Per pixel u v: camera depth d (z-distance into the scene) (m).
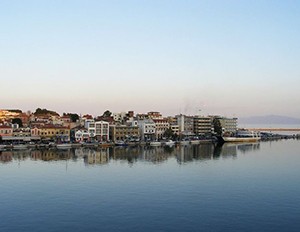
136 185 128.75
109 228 86.31
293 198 110.50
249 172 156.12
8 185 128.88
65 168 165.75
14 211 98.75
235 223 89.25
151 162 188.12
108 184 130.38
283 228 85.94
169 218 92.88
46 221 91.06
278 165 178.75
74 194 116.12
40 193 117.25
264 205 103.25
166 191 119.56
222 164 181.62
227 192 118.12
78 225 88.31
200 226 87.31
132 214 96.00
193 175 148.25
